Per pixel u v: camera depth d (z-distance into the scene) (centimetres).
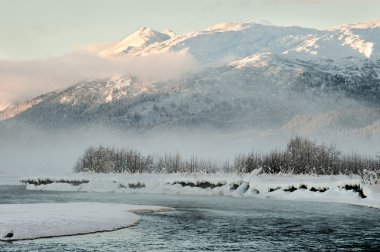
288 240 4294
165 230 4788
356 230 4850
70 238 4238
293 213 6312
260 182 9681
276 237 4438
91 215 5222
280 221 5497
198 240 4262
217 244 4091
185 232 4681
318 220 5591
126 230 4756
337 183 8438
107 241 4147
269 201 8231
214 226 5088
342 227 5044
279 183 9312
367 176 8406
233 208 6994
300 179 10031
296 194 8719
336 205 7419
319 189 8625
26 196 9312
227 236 4481
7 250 3744
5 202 7706
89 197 9131
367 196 7638
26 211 5462
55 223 4638
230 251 3822
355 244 4122
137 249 3841
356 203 7594
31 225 4478
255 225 5175
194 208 6981
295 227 5044
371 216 5962
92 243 4044
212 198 9025
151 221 5447
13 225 4425
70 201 8050
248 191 9631
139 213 6231
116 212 5634
